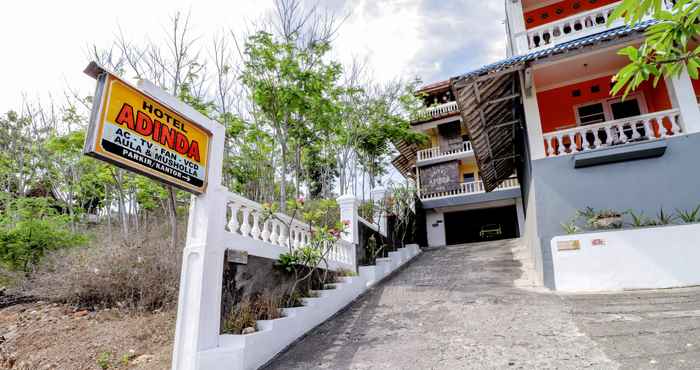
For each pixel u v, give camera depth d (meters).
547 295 6.35
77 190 13.36
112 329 5.65
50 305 6.76
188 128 4.48
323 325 5.91
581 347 3.90
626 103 9.91
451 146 21.81
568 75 9.83
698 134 7.01
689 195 6.82
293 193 15.80
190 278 4.22
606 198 7.35
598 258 6.50
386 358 4.23
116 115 3.56
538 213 7.81
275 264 5.79
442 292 7.46
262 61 10.34
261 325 4.81
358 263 9.14
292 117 11.99
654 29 2.70
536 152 8.15
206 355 3.93
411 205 16.48
